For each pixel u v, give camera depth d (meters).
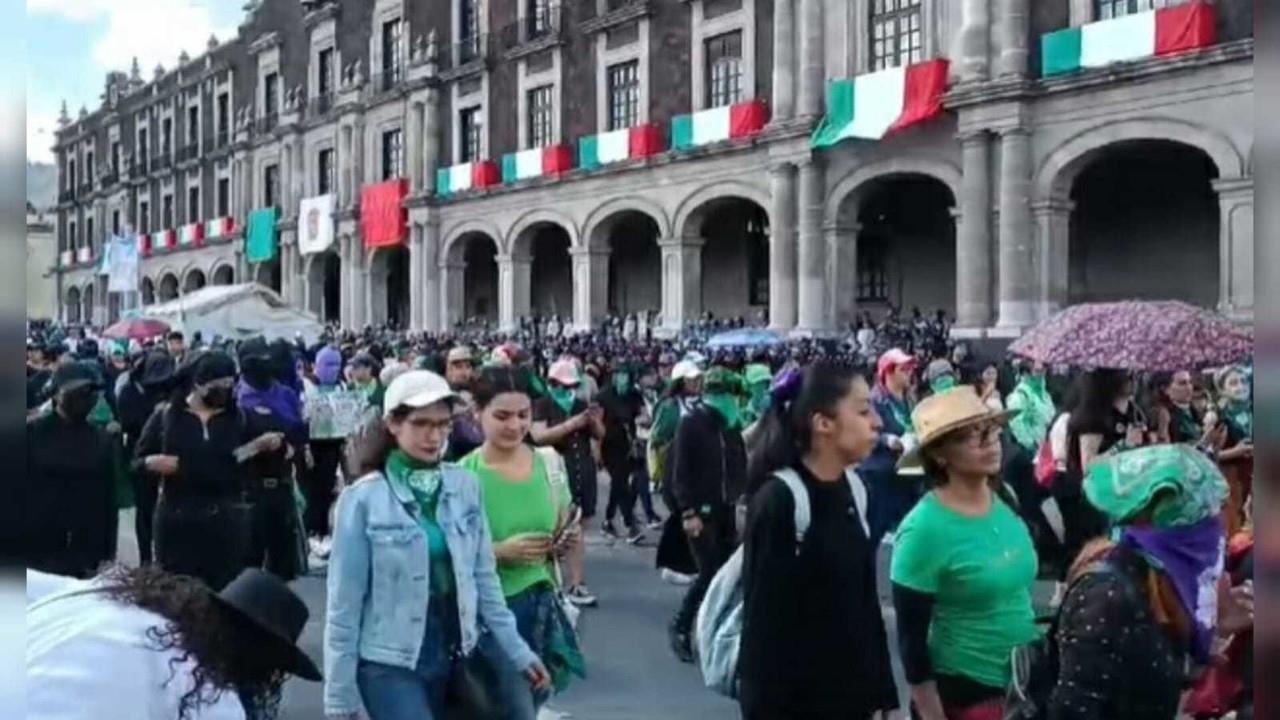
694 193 30.91
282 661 2.83
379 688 4.71
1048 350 8.65
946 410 4.57
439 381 4.99
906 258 31.11
